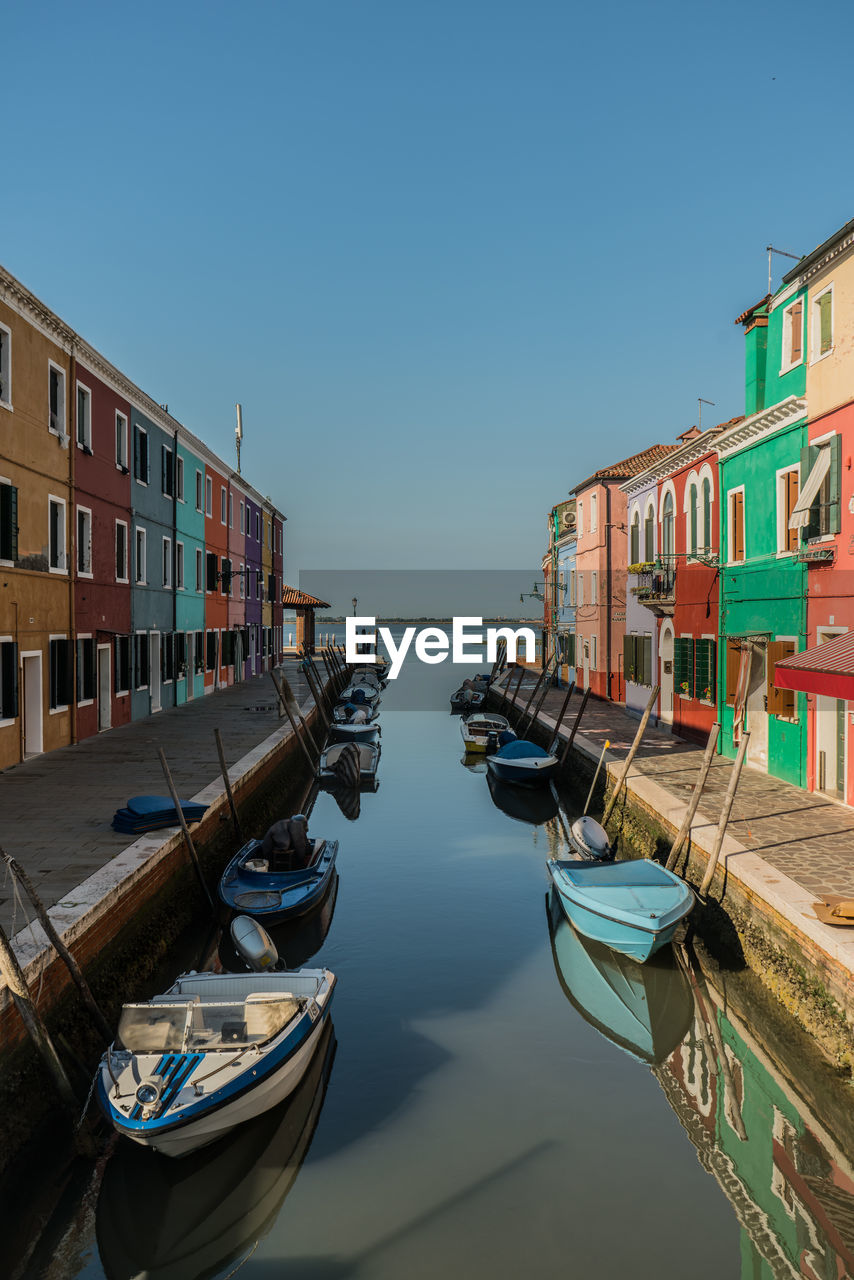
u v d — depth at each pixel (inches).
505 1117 347.9
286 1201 296.8
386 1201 297.9
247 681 1749.5
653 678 1111.6
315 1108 352.2
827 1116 353.1
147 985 440.8
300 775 1022.4
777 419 709.3
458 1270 265.6
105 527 951.0
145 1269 273.0
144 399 1058.1
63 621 837.2
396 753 1317.7
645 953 470.3
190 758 792.3
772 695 717.9
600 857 633.0
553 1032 422.3
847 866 474.0
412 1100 359.3
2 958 304.7
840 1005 361.1
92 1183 305.4
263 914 517.7
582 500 1545.3
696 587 916.6
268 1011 340.5
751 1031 424.8
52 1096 323.3
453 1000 456.4
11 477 728.3
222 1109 304.7
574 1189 304.0
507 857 732.7
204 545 1403.8
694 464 913.5
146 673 1110.4
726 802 502.9
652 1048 409.1
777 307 718.5
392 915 585.3
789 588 693.9
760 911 444.1
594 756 868.0
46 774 702.5
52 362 810.2
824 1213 294.4
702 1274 264.5
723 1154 326.6
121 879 437.7
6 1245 283.3
